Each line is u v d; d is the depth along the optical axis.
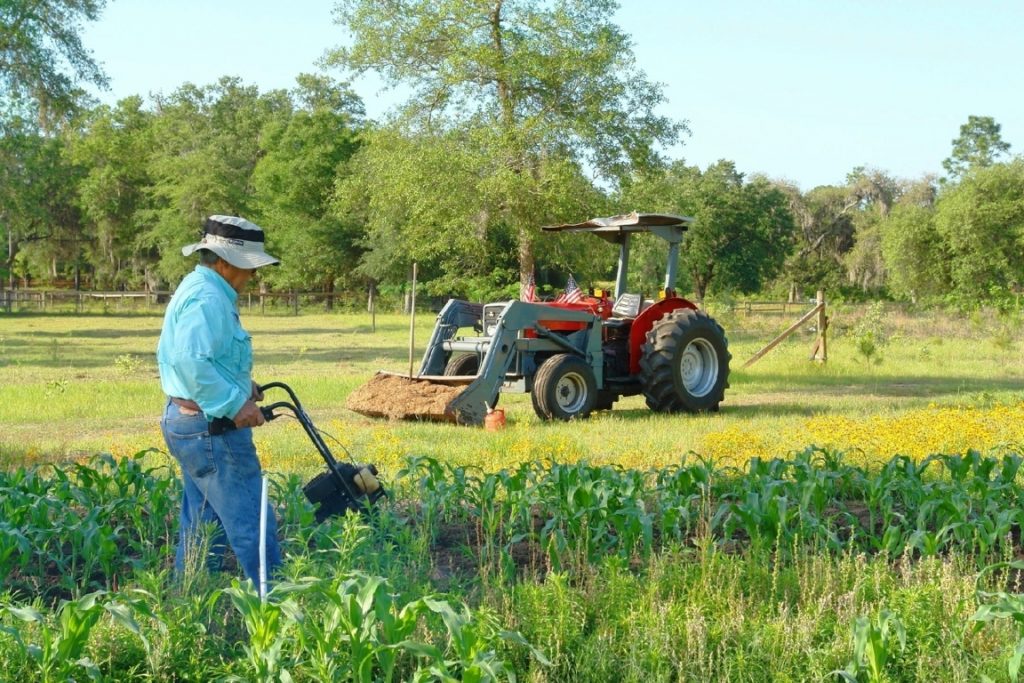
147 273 76.81
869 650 4.06
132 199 75.50
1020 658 3.95
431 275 57.56
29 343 30.39
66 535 5.92
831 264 87.31
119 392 16.38
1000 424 11.73
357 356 25.34
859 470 7.53
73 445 11.23
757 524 5.88
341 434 11.47
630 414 14.75
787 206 76.69
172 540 6.39
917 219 54.78
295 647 4.10
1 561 5.44
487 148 30.77
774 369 21.09
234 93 86.31
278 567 5.04
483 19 30.80
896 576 5.52
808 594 5.11
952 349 25.50
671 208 35.22
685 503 6.41
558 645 4.33
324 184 64.62
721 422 13.09
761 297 78.00
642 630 4.49
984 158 85.06
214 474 5.03
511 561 5.50
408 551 5.83
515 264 43.22
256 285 70.19
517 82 30.20
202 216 63.34
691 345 14.63
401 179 31.05
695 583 5.07
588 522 6.12
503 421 12.29
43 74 30.73
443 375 14.24
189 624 4.34
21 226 35.12
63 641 3.88
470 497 6.86
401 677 4.19
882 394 17.09
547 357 14.17
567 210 30.77
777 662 4.29
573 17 30.30
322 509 5.95
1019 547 6.43
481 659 3.73
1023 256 52.62
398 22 30.94
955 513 6.20
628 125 31.45
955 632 4.48
